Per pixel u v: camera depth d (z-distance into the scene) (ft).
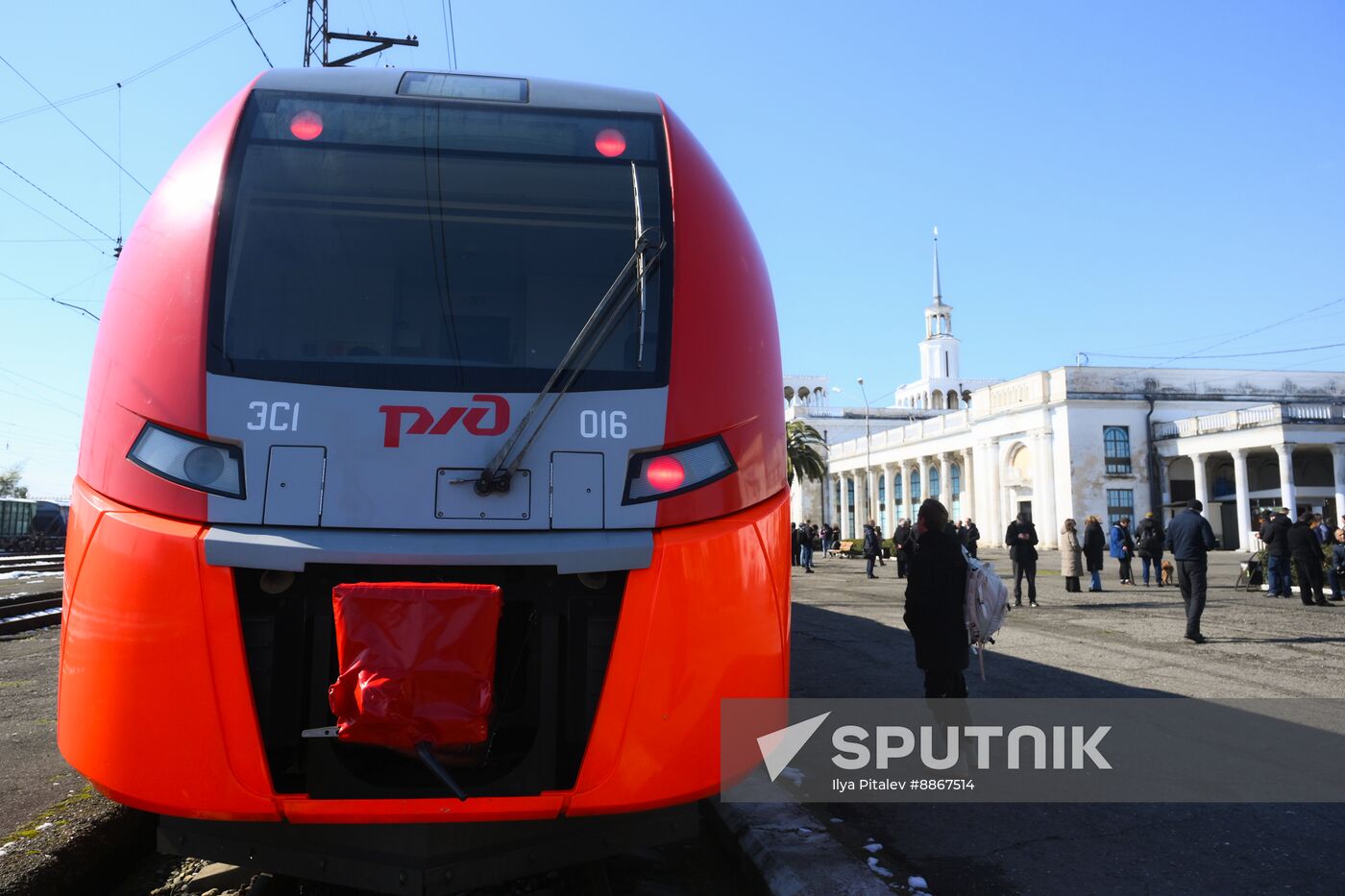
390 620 7.89
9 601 46.60
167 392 8.87
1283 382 146.20
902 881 10.97
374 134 10.36
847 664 25.98
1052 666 25.16
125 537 8.45
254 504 8.49
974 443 157.07
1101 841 12.37
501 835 8.69
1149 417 137.90
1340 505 122.11
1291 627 34.19
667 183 10.62
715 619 8.93
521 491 8.80
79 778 14.88
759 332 10.50
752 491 9.71
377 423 8.84
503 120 10.78
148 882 11.85
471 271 9.80
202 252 9.36
